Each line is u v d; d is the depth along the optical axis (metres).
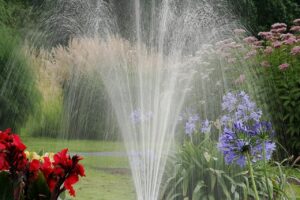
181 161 4.58
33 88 9.48
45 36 15.63
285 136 8.31
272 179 4.51
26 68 9.41
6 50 9.16
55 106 12.83
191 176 4.43
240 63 8.60
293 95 8.14
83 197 5.42
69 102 12.89
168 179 4.54
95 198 5.34
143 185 4.74
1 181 2.16
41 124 12.52
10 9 15.57
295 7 25.33
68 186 2.21
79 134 12.73
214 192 4.40
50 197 2.19
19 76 9.23
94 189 5.88
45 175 2.23
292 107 8.16
